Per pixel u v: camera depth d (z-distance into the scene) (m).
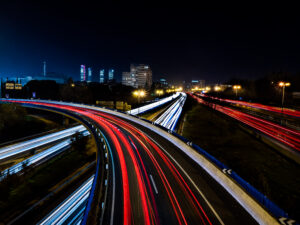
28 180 29.59
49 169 33.81
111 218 10.81
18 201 24.64
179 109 75.75
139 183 14.82
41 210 22.53
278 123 38.88
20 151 37.84
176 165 18.39
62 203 23.86
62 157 39.09
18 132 52.50
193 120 56.19
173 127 47.44
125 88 136.25
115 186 14.36
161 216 10.95
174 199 12.62
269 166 23.38
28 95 96.00
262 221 10.02
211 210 11.42
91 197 12.83
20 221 20.81
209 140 36.22
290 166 22.78
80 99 90.94
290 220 8.81
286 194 17.89
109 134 30.25
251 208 11.06
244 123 40.72
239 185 12.84
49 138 45.50
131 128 34.72
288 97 65.38
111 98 101.12
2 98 92.38
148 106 69.06
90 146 45.91
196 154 19.78
